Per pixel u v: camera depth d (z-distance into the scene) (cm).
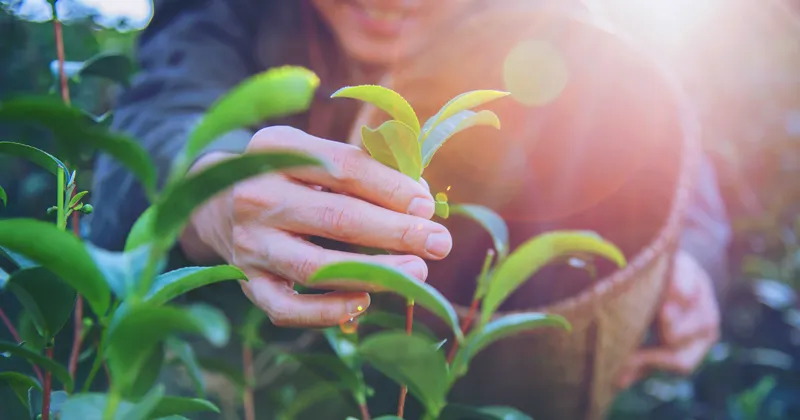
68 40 87
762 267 142
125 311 31
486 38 62
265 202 43
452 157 78
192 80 85
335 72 95
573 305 57
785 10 140
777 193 144
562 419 61
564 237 43
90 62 55
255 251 44
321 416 69
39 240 31
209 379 82
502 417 43
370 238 41
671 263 65
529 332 57
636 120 74
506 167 83
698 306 94
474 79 65
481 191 83
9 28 85
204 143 30
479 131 79
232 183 30
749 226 139
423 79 59
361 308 43
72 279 32
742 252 141
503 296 44
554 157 84
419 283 37
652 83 70
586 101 79
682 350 92
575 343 58
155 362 43
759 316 141
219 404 83
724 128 147
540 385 59
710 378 132
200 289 75
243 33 97
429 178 77
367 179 41
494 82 67
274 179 43
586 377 60
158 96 82
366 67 92
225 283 74
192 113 79
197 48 91
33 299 37
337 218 41
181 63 88
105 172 75
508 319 44
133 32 108
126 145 30
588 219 83
